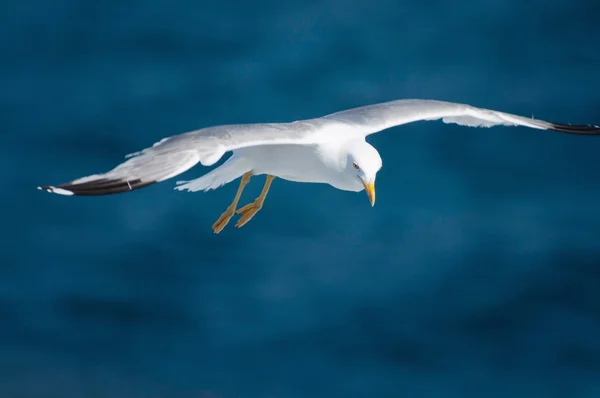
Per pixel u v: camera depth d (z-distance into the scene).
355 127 14.24
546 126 15.73
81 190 10.86
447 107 15.16
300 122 13.64
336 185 14.16
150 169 11.29
